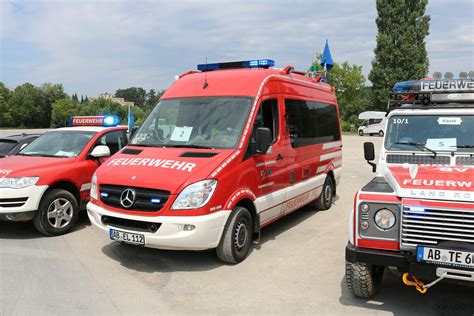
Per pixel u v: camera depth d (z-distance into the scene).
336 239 6.83
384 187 4.35
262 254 6.05
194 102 6.39
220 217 5.22
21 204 6.60
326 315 4.24
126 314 4.27
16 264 5.65
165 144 6.08
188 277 5.20
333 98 9.65
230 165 5.46
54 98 85.00
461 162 4.93
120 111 58.81
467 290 4.83
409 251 3.94
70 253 6.09
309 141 7.87
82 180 7.46
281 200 6.71
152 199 5.10
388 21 53.38
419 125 5.36
